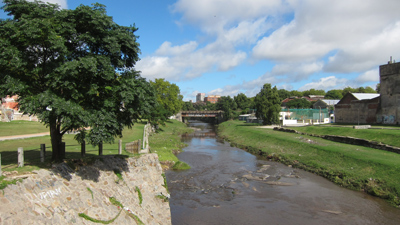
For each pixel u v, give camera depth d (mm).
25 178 8992
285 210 17969
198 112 120688
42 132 28828
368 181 21859
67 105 9734
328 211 17734
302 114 79438
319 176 26219
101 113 11102
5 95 10000
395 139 31219
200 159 34938
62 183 10367
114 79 12203
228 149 44188
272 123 76000
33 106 9383
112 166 14039
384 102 48344
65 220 9352
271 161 33906
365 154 27422
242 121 102938
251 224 15930
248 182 24344
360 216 16922
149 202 15461
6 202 7715
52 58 10953
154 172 17219
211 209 18141
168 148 39562
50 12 11305
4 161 12523
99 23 11367
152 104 13773
